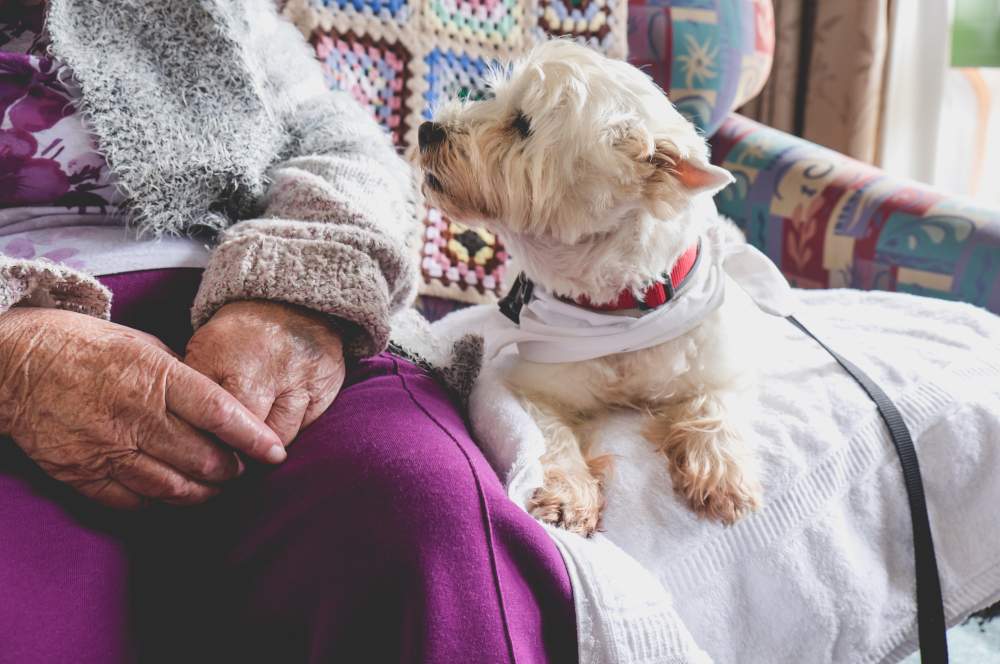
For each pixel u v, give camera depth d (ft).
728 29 4.96
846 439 2.91
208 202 2.87
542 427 3.15
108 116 2.56
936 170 6.77
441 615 1.86
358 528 1.94
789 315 3.43
